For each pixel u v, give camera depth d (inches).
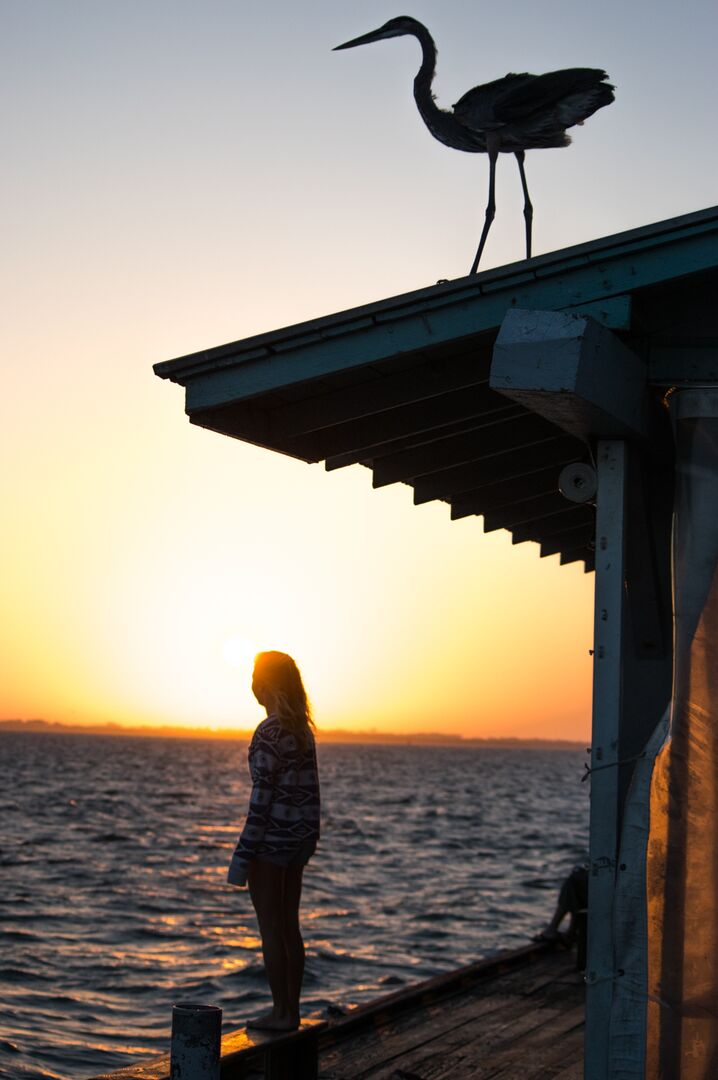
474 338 187.8
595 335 165.6
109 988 476.1
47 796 2277.3
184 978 501.7
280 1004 206.1
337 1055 253.4
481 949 607.8
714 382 187.2
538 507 307.1
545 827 1902.1
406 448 244.1
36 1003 440.8
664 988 165.8
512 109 192.5
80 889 823.1
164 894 812.6
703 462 175.2
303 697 214.2
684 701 170.7
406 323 185.0
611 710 173.8
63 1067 350.3
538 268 177.0
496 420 241.0
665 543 211.9
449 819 2011.6
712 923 165.2
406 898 832.9
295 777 209.2
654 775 170.7
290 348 190.2
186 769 4766.2
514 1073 240.2
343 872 1015.6
